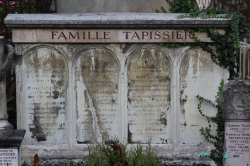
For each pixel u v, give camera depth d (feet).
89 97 28.81
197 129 29.09
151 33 28.30
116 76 28.78
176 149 29.01
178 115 28.96
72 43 28.30
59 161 28.27
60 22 27.73
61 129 28.89
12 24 27.71
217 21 28.02
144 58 28.71
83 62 28.60
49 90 28.66
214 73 28.86
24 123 28.73
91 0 34.32
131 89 28.84
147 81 28.84
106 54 28.63
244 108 27.07
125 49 28.53
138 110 28.94
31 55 28.43
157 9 33.81
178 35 28.35
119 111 28.91
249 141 27.32
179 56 28.63
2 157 23.77
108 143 27.43
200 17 28.60
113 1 33.73
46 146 28.78
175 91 28.84
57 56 28.50
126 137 29.01
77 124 28.94
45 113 28.76
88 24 27.84
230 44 28.45
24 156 28.58
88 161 25.80
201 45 28.48
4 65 23.15
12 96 32.17
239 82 26.91
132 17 28.48
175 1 33.30
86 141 29.01
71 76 28.60
